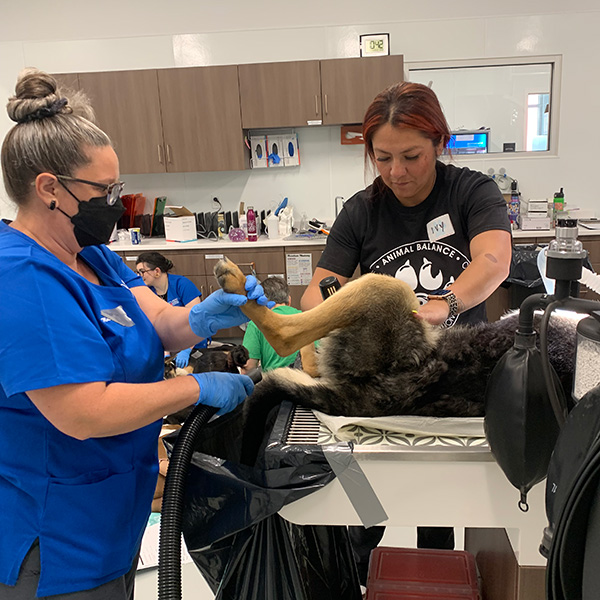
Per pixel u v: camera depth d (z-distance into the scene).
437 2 4.37
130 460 1.13
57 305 0.92
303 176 4.81
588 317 0.78
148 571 1.85
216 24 4.54
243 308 1.01
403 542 2.10
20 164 0.96
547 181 4.61
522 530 1.05
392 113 1.31
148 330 1.17
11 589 1.06
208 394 1.06
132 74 4.29
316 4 4.45
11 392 0.90
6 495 1.04
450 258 1.51
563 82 4.42
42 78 0.96
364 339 1.03
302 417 1.14
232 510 1.07
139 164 4.46
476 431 1.04
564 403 0.87
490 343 1.03
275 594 1.12
